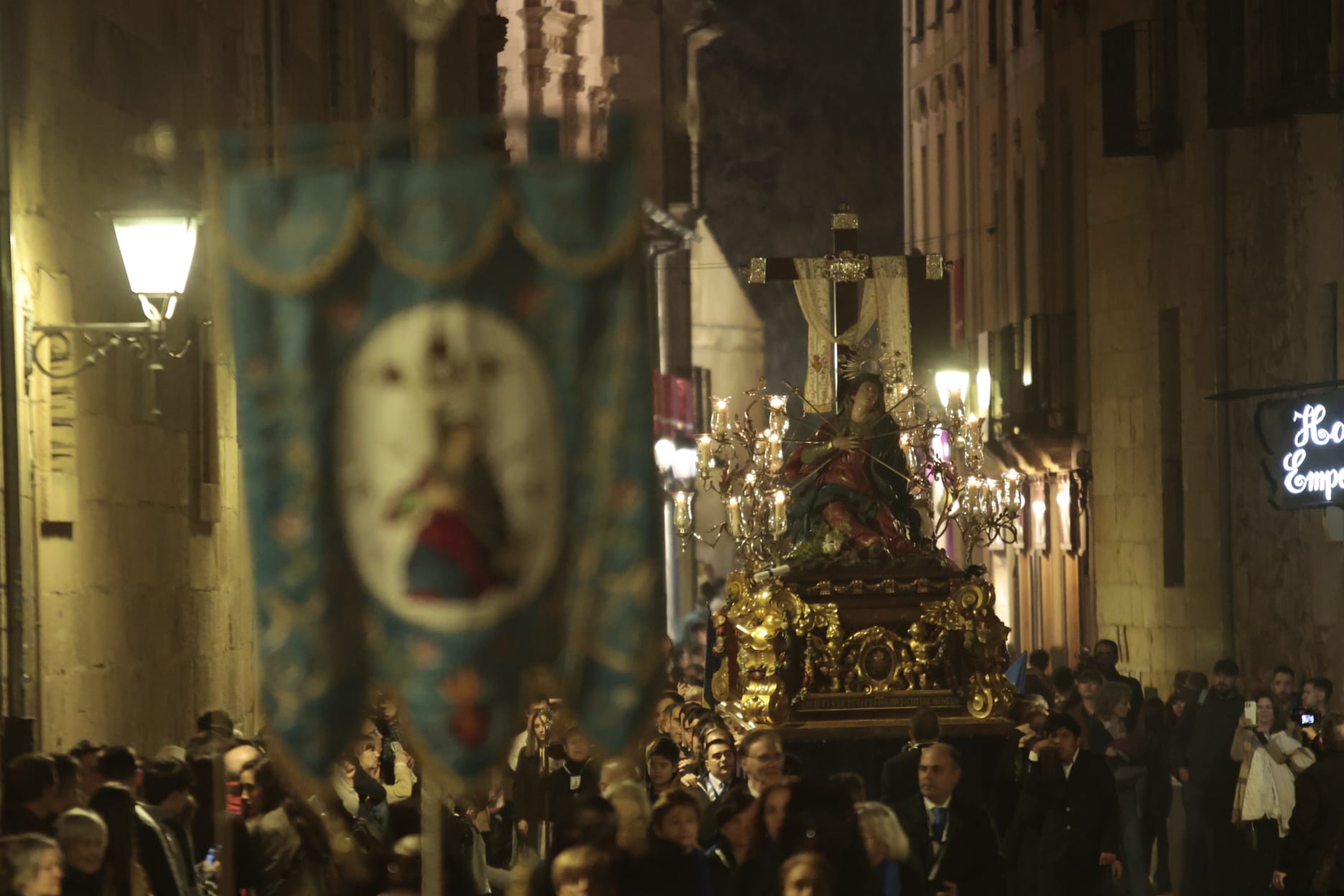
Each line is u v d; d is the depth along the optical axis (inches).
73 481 1416.1
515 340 866.8
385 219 866.8
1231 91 2516.0
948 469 2103.8
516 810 1513.3
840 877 1018.7
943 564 2081.7
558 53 5064.0
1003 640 2055.9
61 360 1413.6
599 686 868.6
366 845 1216.2
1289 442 2279.8
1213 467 2839.6
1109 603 3277.6
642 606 868.0
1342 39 2348.7
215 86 1884.8
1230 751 2006.6
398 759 1668.3
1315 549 2503.7
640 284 869.2
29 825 1007.6
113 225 1441.9
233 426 1921.8
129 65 1611.7
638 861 1017.5
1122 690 2114.9
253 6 2058.3
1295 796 1630.2
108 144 1550.2
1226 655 2733.8
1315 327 2513.5
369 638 869.8
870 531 2106.3
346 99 2539.4
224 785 956.6
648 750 1390.3
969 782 2023.9
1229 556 2738.7
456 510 861.8
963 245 4377.5
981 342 4099.4
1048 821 1630.2
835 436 2149.4
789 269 2213.3
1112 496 3265.3
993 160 4089.6
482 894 1215.6
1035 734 1769.2
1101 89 3304.6
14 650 1296.8
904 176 5191.9
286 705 867.4
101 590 1501.0
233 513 1923.0
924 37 4896.7
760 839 1080.8
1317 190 2501.2
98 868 944.3
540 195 867.4
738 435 2145.7
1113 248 3245.6
